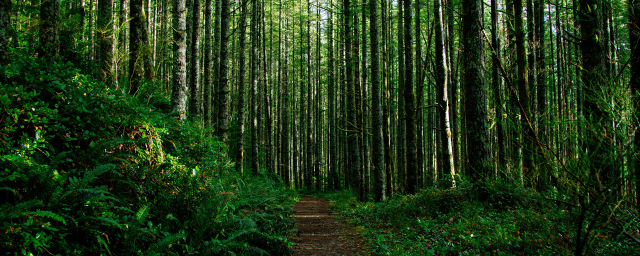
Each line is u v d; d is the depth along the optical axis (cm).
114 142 430
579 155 354
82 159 414
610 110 339
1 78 416
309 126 2853
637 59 447
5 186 314
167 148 641
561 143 392
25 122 390
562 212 497
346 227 876
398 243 614
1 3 452
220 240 459
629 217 368
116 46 867
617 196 352
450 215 721
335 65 2392
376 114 1266
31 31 659
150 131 537
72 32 805
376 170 1258
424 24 2266
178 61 855
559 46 1855
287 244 581
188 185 471
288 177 2689
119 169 450
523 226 536
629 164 308
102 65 805
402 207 875
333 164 2417
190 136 754
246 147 2231
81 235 332
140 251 345
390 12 2175
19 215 287
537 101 1148
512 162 512
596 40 616
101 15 883
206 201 456
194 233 421
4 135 345
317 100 2950
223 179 718
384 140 1546
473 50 795
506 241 499
